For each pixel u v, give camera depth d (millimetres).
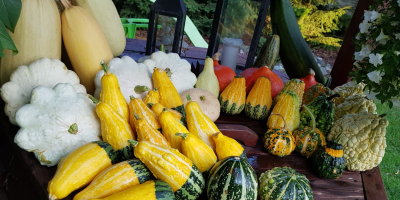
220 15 1837
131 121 1170
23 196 1197
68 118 1054
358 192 1302
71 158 947
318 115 1491
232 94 1607
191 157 1022
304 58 2078
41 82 1199
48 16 1255
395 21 1256
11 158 1304
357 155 1396
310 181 1301
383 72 1237
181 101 1356
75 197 896
